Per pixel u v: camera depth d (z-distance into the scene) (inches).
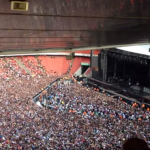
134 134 1305.4
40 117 1518.2
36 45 428.8
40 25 279.9
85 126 1390.3
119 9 255.8
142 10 264.8
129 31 392.5
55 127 1346.0
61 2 210.5
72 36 373.4
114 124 1485.0
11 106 1707.7
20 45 404.2
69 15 258.5
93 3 226.1
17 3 181.0
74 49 557.3
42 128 1325.0
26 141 1148.5
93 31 354.9
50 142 1139.3
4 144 1100.5
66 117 1562.5
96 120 1560.0
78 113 1845.5
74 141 1163.3
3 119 1432.1
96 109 1937.7
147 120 1728.6
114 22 319.3
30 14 234.1
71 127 1357.0
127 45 569.9
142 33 418.6
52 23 276.8
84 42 462.0
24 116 1513.3
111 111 1902.1
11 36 318.7
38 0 193.6
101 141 1186.6
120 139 1218.6
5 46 401.4
